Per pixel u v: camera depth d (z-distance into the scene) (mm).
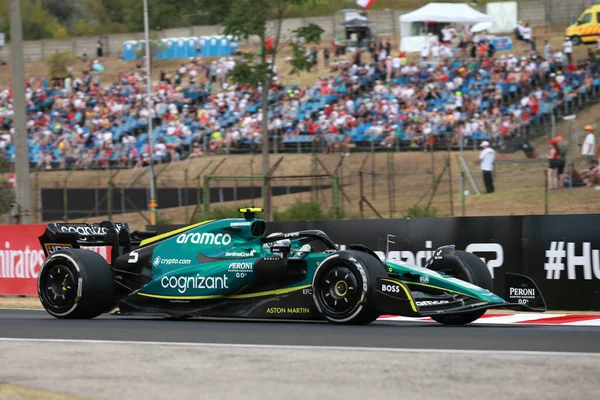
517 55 139625
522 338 25953
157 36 180500
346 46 152375
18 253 54656
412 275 32375
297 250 32938
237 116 129250
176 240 35531
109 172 123125
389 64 127812
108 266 35844
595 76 114438
